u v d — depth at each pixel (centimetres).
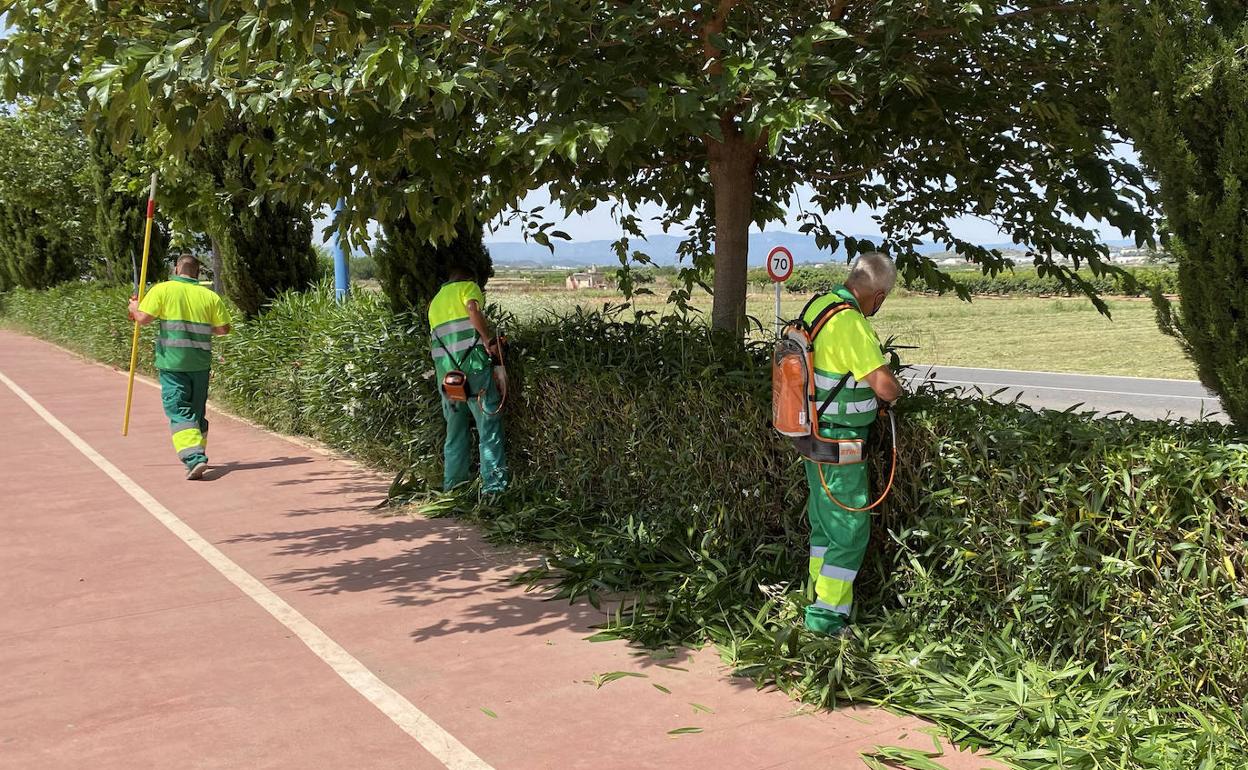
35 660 480
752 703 426
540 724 407
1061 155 652
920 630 465
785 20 636
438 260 936
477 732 401
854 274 479
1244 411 379
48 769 372
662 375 636
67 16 521
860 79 553
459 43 536
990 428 438
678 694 436
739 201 702
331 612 545
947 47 621
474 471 823
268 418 1189
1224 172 359
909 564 481
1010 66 621
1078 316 3506
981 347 2530
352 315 1006
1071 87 628
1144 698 385
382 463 952
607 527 645
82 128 552
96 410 1345
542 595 570
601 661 474
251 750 387
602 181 688
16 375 1806
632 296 793
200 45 502
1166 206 383
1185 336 392
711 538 576
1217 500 363
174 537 703
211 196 713
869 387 461
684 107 469
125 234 2088
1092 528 400
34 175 2525
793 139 729
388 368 906
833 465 461
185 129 520
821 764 370
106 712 422
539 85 526
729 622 509
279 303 1214
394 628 520
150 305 904
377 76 489
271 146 593
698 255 854
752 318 654
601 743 390
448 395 754
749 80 485
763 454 550
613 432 668
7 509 790
